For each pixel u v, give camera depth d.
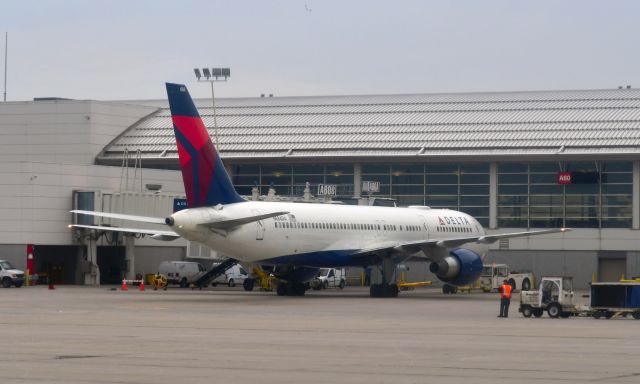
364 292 126.25
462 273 109.44
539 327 65.88
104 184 143.50
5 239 132.88
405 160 158.00
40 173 133.50
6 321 66.56
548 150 152.50
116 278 145.75
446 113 170.62
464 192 157.25
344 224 107.88
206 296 105.44
